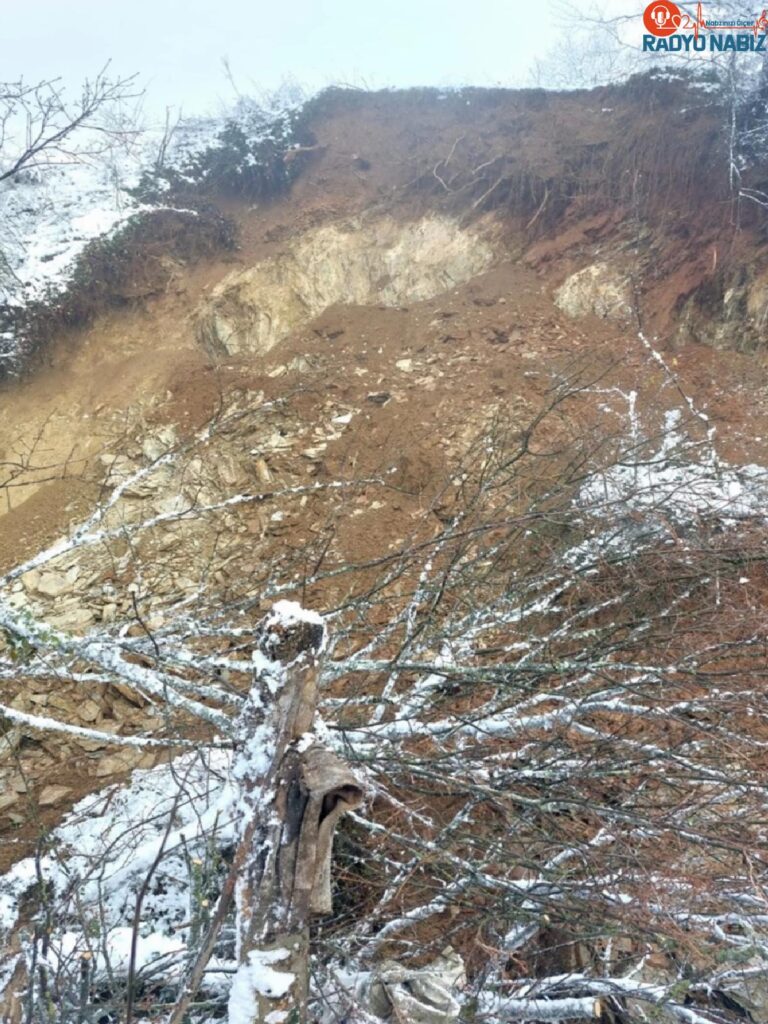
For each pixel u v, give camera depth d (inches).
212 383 328.2
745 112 329.7
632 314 324.5
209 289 376.2
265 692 86.6
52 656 155.4
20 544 273.0
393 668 138.1
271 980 75.5
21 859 155.9
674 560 178.1
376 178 426.0
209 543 263.3
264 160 427.8
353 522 259.6
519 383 305.0
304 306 376.8
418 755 142.1
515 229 386.3
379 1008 113.6
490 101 430.0
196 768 161.5
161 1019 106.8
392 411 305.1
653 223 348.5
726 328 304.7
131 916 140.8
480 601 191.0
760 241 310.7
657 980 138.0
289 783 81.8
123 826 165.6
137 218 385.7
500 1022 118.0
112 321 360.8
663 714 135.3
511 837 129.0
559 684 165.0
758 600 188.7
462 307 357.7
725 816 129.9
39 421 320.8
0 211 376.5
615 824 124.0
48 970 103.2
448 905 130.5
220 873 121.0
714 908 128.3
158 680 116.0
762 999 137.4
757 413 271.9
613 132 378.3
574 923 125.3
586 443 233.9
